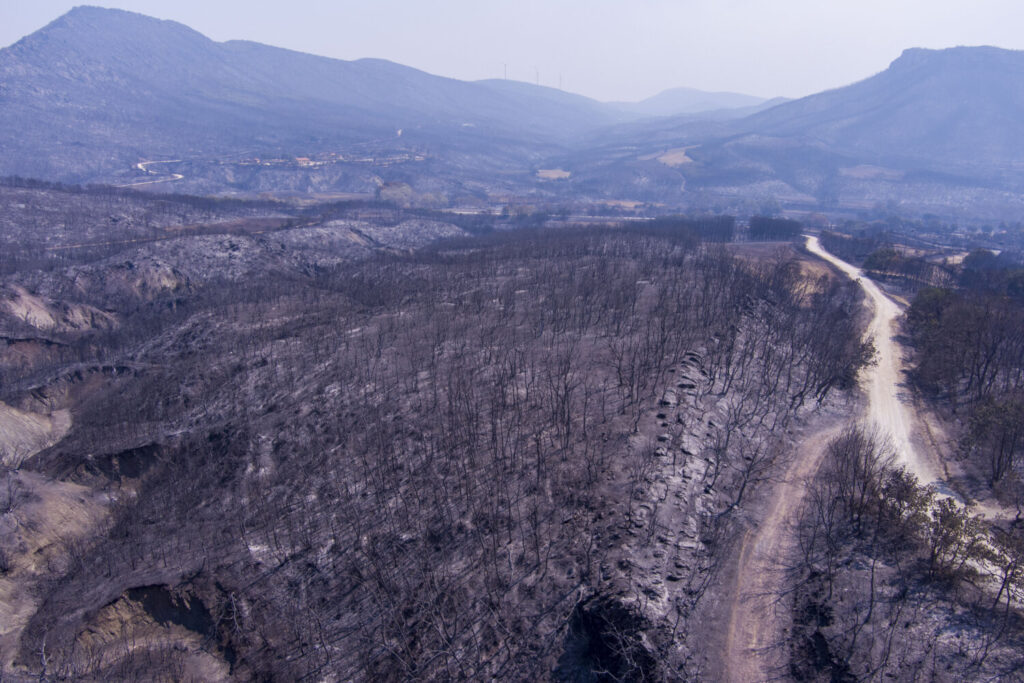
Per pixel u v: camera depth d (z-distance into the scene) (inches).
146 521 3408.0
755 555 2591.0
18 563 3117.6
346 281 7519.7
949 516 2477.9
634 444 3174.2
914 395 4439.0
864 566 2448.3
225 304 6505.9
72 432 4517.7
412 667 2316.7
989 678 1939.0
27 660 2618.1
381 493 3181.6
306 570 2839.6
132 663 2561.5
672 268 7071.9
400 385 4183.1
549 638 2281.0
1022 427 3334.2
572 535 2645.2
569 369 4082.2
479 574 2581.2
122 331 6382.9
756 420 3703.3
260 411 4168.3
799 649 2135.8
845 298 6934.1
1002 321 4822.8
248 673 2501.2
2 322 6082.7
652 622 2171.5
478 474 3127.5
